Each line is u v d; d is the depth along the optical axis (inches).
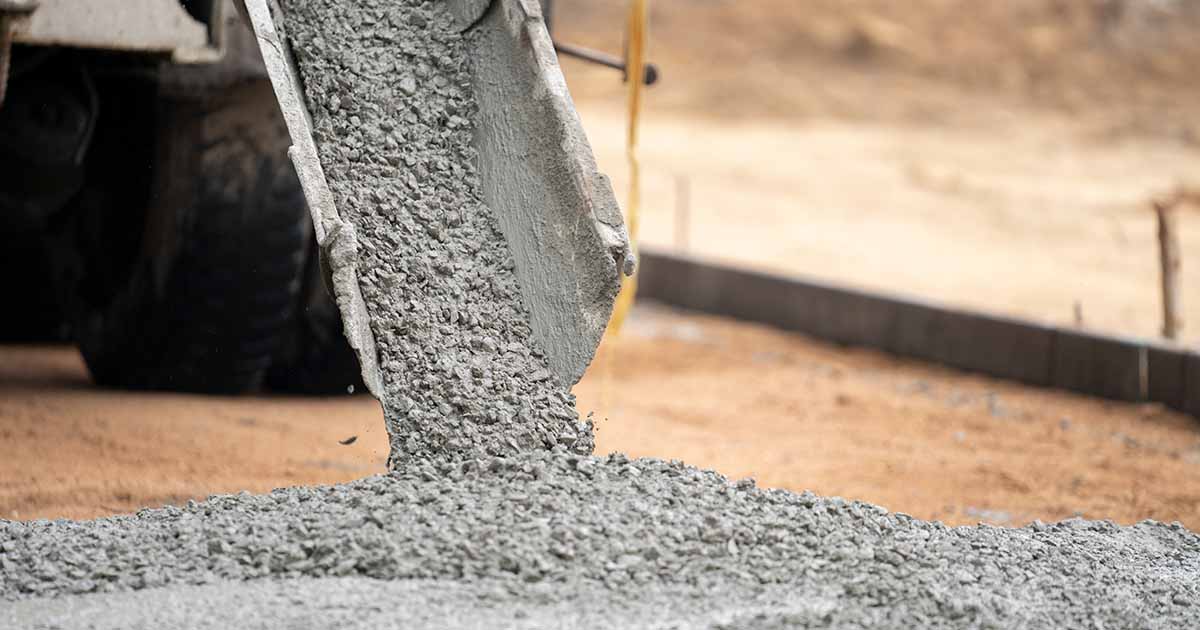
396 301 390.3
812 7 2736.2
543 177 407.8
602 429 609.9
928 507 494.9
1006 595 323.3
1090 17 2741.1
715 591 309.9
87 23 446.9
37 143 526.0
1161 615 329.1
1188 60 2598.4
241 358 610.2
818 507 354.9
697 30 2657.5
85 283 611.5
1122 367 698.8
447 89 443.5
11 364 680.4
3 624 289.1
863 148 2001.7
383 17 456.1
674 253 1007.6
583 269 390.6
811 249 1342.3
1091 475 557.3
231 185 567.5
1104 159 1973.4
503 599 301.3
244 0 413.7
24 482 469.7
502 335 397.7
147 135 566.6
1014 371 756.0
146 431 545.6
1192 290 1175.0
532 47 420.2
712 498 349.1
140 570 316.8
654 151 1883.6
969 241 1418.6
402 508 334.3
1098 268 1278.3
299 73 434.6
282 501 354.9
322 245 366.0
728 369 778.8
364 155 417.7
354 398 651.5
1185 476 561.3
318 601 297.4
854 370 793.6
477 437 368.2
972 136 2159.2
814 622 297.7
